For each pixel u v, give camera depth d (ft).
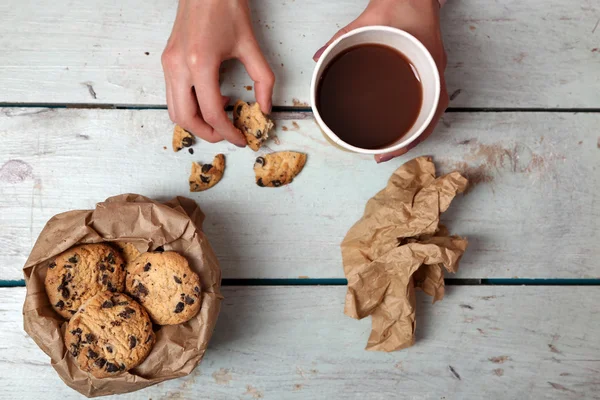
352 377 2.11
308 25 2.10
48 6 2.08
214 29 1.86
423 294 2.12
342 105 1.82
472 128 2.11
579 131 2.13
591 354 2.13
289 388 2.11
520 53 2.12
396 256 1.97
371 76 1.81
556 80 2.12
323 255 2.11
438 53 1.92
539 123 2.12
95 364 1.76
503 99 2.12
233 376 2.10
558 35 2.13
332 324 2.11
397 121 1.82
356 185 2.10
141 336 1.78
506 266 2.13
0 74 2.08
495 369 2.13
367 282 2.00
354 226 2.07
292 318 2.10
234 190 2.09
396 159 2.10
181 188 2.08
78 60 2.08
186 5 1.90
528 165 2.12
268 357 2.10
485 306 2.12
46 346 1.79
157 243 1.83
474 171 2.12
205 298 1.85
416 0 1.90
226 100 1.99
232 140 1.96
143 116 2.08
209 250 1.88
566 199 2.13
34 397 2.07
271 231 2.10
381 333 2.02
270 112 2.08
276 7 2.09
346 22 2.10
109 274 1.83
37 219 2.07
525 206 2.12
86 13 2.08
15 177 2.07
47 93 2.08
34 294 1.80
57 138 2.08
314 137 2.10
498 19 2.12
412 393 2.12
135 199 1.92
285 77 2.09
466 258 2.13
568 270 2.14
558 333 2.14
